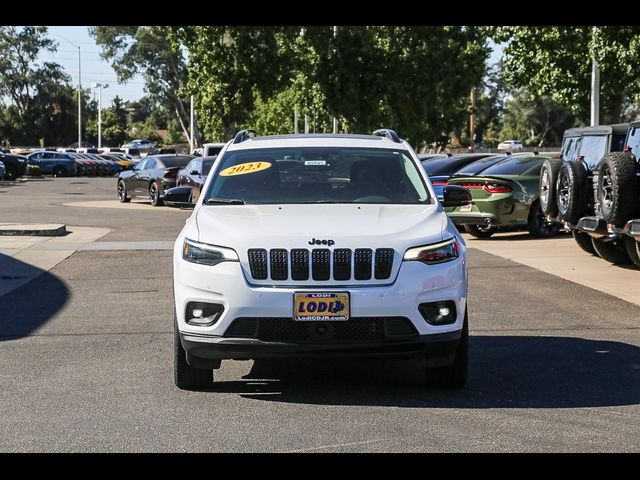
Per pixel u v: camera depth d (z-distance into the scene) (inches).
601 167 512.4
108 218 1034.7
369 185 320.8
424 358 275.3
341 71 1636.3
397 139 354.0
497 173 778.2
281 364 333.1
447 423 255.3
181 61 3351.4
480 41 1664.6
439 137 1771.7
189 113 3609.7
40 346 367.6
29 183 2112.5
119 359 342.3
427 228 282.8
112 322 421.1
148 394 290.4
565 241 748.0
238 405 276.4
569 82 1031.6
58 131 4660.4
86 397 287.0
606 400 280.2
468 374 314.0
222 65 1659.7
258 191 319.0
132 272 597.9
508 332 390.3
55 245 752.3
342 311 265.6
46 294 507.8
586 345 362.6
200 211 306.2
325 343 266.7
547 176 599.2
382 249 271.3
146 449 234.5
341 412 267.4
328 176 324.5
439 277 273.3
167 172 1226.0
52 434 248.1
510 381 304.8
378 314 267.0
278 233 274.2
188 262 279.3
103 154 2974.9
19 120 4579.2
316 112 1692.9
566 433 246.1
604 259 621.6
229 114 1691.7
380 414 265.0
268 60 1680.6
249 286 268.5
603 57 782.5
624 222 504.1
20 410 272.2
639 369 321.7
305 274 270.2
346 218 287.6
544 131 3981.3
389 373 318.3
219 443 238.8
